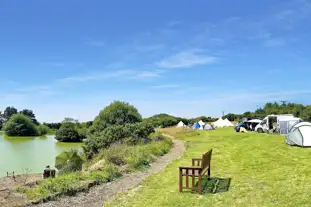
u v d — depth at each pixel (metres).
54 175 15.38
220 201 9.96
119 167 17.11
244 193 10.72
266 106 103.69
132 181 14.37
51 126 115.44
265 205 9.28
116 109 41.06
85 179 13.57
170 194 11.20
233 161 18.44
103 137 28.81
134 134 30.61
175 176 14.70
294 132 24.56
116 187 13.16
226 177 13.68
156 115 101.75
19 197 10.89
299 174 13.35
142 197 11.10
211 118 99.81
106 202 10.73
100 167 16.17
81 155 26.56
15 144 54.62
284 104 95.75
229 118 100.38
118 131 30.17
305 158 18.09
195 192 11.27
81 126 74.56
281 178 12.77
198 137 45.16
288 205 9.13
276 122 39.38
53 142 61.78
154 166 18.92
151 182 13.67
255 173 14.22
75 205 10.53
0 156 33.72
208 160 13.04
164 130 70.88
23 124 86.88
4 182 15.33
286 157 18.69
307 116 74.00
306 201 9.37
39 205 10.35
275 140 28.97
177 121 94.62
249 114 98.38
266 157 18.97
